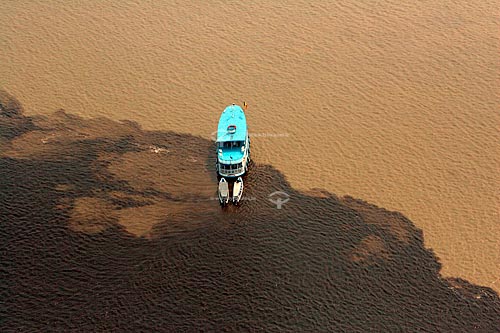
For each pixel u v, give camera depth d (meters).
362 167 122.38
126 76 145.75
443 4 169.38
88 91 141.25
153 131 130.12
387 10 167.38
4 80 144.12
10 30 160.50
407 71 147.25
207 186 116.25
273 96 139.75
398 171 121.69
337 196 115.44
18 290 95.94
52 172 118.56
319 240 105.62
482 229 110.06
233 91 141.00
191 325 90.94
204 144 126.94
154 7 169.12
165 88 142.12
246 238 105.25
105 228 106.62
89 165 120.56
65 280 97.50
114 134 129.12
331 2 171.00
